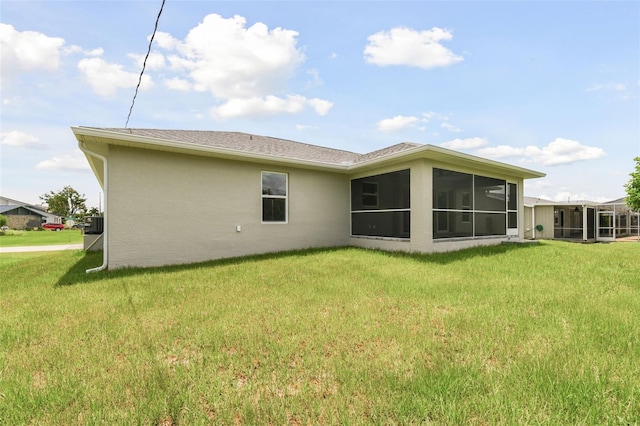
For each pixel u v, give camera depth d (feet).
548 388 6.70
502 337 9.57
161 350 9.05
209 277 19.01
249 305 13.28
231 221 27.25
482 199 33.94
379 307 12.89
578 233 65.16
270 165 29.71
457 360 8.09
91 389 6.88
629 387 6.74
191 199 25.21
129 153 22.65
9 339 9.93
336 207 34.76
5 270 24.31
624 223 76.38
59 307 13.21
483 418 5.77
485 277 18.40
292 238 31.14
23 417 6.05
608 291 15.38
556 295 14.47
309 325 10.77
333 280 17.83
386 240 31.09
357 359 8.23
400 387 6.79
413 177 28.43
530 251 29.19
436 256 26.05
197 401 6.42
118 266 22.16
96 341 9.67
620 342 9.14
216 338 9.68
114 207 22.07
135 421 5.83
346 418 5.75
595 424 5.66
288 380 7.31
